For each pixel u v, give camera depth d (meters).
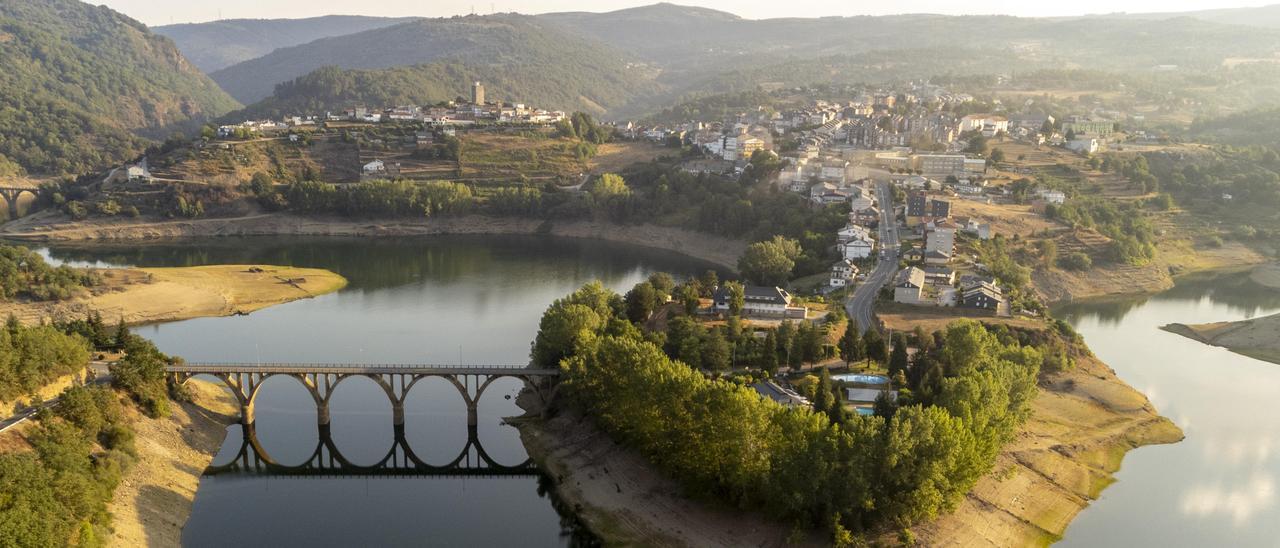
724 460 151.38
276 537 156.25
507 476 183.12
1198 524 162.88
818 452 142.12
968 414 160.12
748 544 147.75
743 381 191.25
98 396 169.50
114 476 153.12
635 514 161.38
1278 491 176.88
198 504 168.12
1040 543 154.12
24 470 132.50
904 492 146.38
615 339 193.00
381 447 195.88
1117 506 169.25
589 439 189.75
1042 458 183.00
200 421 197.00
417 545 155.00
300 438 199.38
